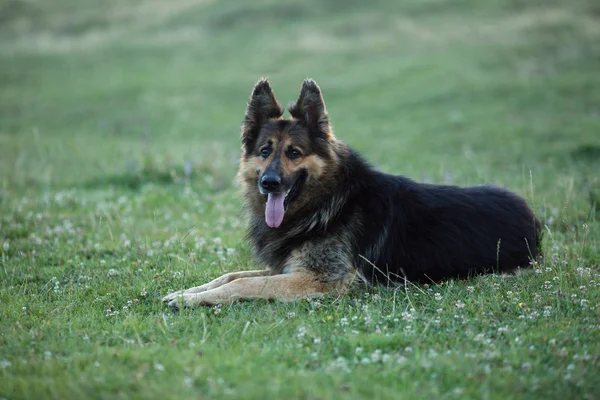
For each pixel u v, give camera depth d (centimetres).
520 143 1800
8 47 3794
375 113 2352
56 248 851
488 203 731
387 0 4009
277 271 711
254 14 3981
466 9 3738
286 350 502
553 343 503
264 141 715
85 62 3447
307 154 697
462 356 483
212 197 1158
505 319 573
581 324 551
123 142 2084
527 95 2348
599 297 613
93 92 2873
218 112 2539
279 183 678
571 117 2064
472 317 581
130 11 4534
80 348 516
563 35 3052
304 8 3972
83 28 4234
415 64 2905
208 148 1769
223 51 3472
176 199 1162
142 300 656
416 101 2436
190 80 3008
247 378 445
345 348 511
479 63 2819
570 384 442
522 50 2911
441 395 426
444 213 706
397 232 690
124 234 909
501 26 3331
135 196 1195
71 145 2002
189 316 590
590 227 904
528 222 747
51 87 2980
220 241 873
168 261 793
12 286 700
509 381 444
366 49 3250
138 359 481
